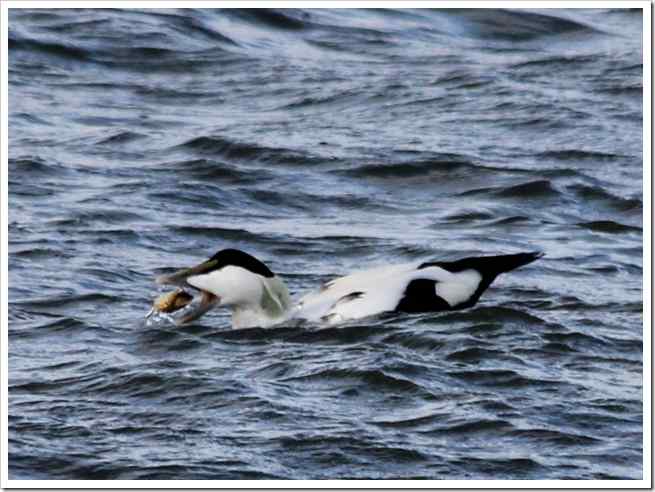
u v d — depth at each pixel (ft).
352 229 60.75
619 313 48.39
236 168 67.77
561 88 82.23
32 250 55.31
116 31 87.81
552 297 50.19
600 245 59.16
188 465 35.78
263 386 40.47
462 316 46.06
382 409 39.27
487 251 57.82
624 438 37.73
